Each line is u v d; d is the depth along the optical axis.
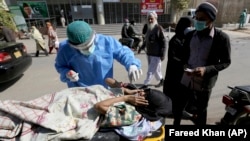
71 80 2.01
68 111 1.62
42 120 1.50
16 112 1.57
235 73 5.97
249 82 5.25
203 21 2.31
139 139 1.64
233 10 21.81
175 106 2.96
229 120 2.72
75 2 21.62
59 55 2.07
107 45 1.97
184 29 2.79
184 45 2.75
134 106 1.72
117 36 17.12
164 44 4.38
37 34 8.98
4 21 10.20
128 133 1.61
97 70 2.02
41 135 1.47
